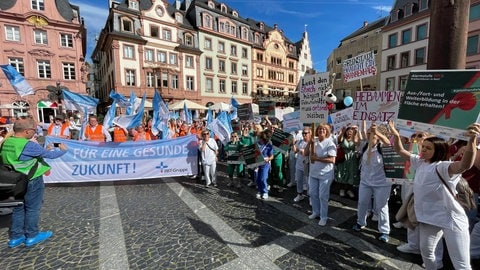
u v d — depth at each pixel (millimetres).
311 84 4527
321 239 3840
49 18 25422
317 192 4469
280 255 3406
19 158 3432
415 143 3912
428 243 2572
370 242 3754
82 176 6559
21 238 3660
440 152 2486
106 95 35875
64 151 3930
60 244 3656
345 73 5770
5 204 3418
